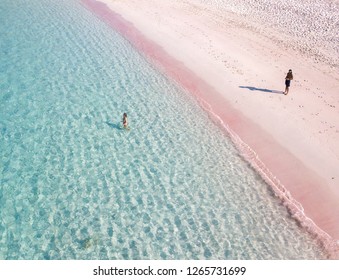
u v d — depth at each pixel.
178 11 42.91
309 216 16.72
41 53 28.17
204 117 23.33
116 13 39.25
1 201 15.85
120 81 26.09
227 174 18.91
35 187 16.75
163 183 17.88
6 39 29.39
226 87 26.81
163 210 16.42
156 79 27.11
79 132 20.56
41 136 19.88
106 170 18.27
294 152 20.52
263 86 27.48
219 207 16.88
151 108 23.53
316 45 36.12
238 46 34.66
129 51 30.91
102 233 15.09
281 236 15.66
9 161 17.95
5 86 23.53
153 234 15.29
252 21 41.72
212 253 14.71
